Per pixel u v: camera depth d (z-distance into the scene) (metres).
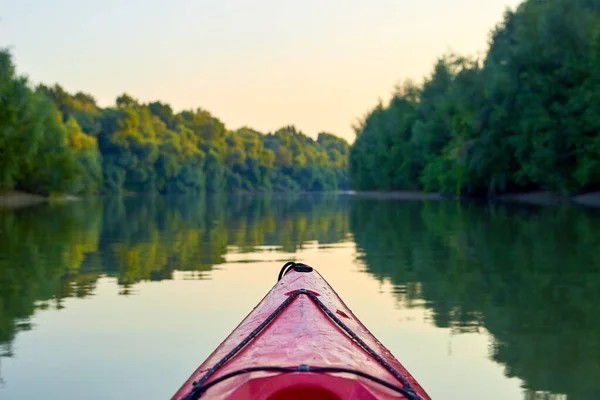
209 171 138.25
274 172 178.25
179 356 5.69
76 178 56.72
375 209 35.19
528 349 5.77
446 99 63.34
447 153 56.19
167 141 125.69
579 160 35.03
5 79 46.56
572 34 35.97
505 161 42.16
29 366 5.41
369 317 7.02
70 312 7.32
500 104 41.97
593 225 18.19
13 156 47.31
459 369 5.27
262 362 3.02
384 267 10.73
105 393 4.81
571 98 35.19
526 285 8.86
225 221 24.72
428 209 32.66
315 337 3.35
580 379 5.00
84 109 113.31
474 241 14.71
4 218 26.05
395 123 81.69
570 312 7.19
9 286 9.02
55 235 17.34
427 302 7.81
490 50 47.66
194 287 8.88
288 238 16.56
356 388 2.67
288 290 4.76
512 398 4.64
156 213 32.78
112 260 11.78
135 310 7.43
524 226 18.52
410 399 2.75
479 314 7.14
